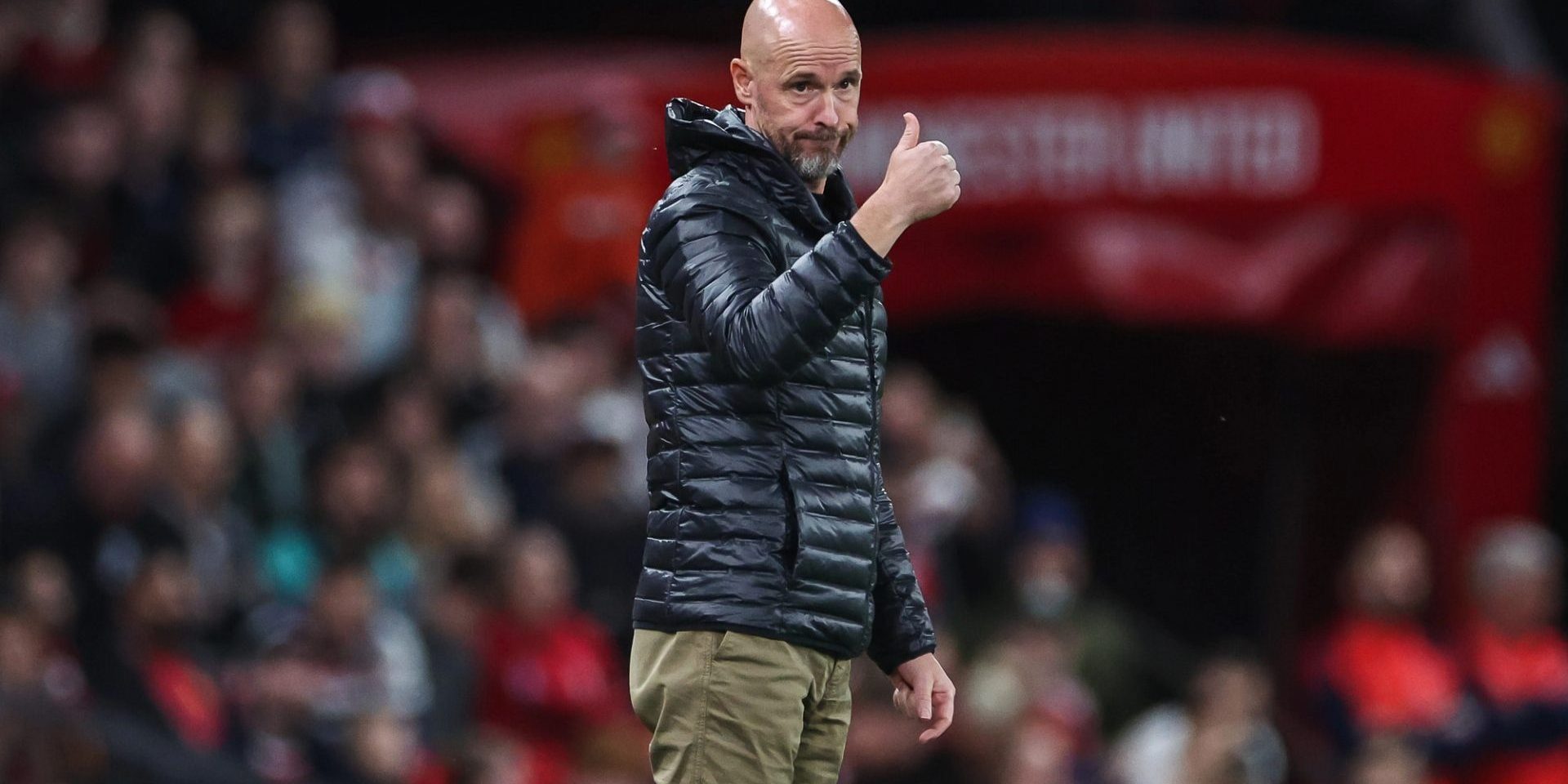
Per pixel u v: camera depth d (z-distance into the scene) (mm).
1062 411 44969
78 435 30422
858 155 37406
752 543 14000
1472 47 43344
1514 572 38406
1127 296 37750
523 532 33188
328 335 33875
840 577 14156
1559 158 42188
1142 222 38156
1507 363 39938
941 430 38719
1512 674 38406
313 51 37156
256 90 36781
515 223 37688
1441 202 38969
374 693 30281
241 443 31969
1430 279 39344
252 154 36094
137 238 34719
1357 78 38406
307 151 36312
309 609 30672
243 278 35062
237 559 31172
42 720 27516
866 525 14320
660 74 37875
